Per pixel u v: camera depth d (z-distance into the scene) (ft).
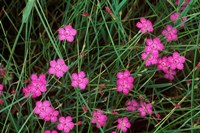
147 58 1.81
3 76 1.88
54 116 1.74
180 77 2.21
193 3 1.97
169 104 2.13
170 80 2.14
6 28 2.22
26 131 1.95
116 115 1.96
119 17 1.99
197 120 1.98
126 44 1.90
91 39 2.15
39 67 2.06
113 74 2.05
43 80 1.76
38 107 1.72
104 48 2.11
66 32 1.81
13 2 2.19
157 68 1.98
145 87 2.03
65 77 1.95
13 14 2.22
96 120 1.73
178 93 2.17
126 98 2.08
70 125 1.75
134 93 1.94
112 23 1.99
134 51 2.04
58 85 1.99
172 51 2.10
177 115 2.07
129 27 2.22
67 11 2.06
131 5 2.22
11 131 1.99
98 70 2.09
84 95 1.95
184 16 1.98
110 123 1.99
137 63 2.05
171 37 1.97
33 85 1.75
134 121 2.12
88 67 2.01
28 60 2.01
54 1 2.25
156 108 2.11
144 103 1.89
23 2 2.22
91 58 2.08
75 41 2.11
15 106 1.92
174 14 2.01
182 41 2.18
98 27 2.11
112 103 1.99
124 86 1.84
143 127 2.14
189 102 2.09
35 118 1.81
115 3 1.92
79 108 1.96
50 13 2.21
